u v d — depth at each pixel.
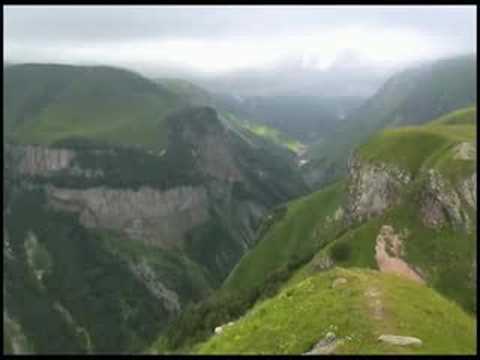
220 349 46.62
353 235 174.62
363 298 46.44
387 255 164.38
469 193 167.12
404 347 37.97
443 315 46.69
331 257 173.12
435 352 37.75
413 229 168.00
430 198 171.50
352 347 38.59
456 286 149.38
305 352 40.59
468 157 174.50
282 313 47.78
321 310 45.03
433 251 160.25
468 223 162.75
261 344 43.69
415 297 49.16
